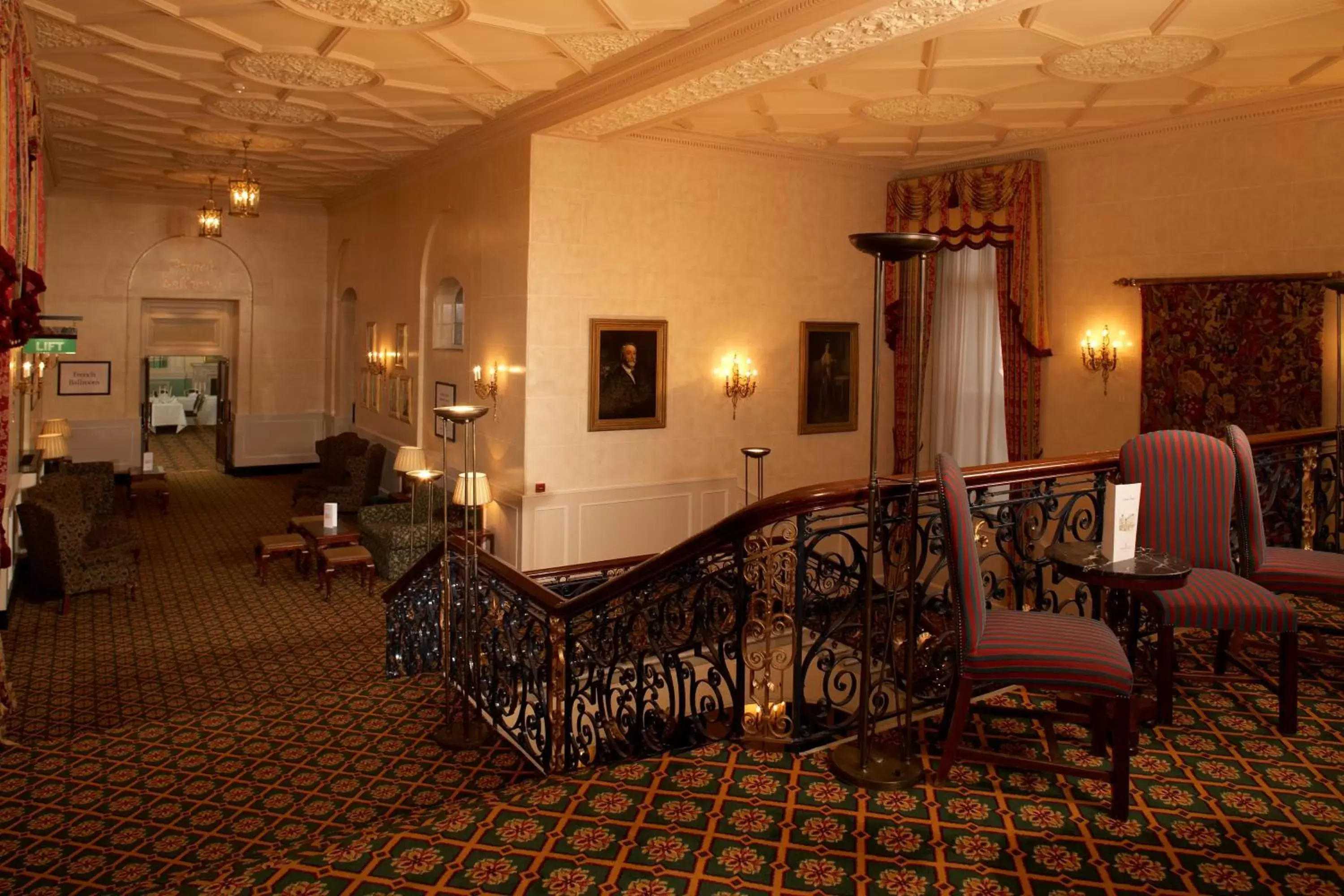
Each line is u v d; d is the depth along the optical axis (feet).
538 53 26.43
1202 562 14.80
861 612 13.80
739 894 9.98
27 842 15.65
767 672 13.50
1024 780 12.28
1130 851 10.67
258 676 28.02
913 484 12.39
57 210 55.62
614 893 10.03
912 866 10.46
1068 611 28.53
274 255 61.57
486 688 20.54
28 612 33.99
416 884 10.19
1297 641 13.42
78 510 37.86
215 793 17.48
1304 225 30.37
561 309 35.60
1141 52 25.13
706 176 38.24
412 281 46.91
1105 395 36.04
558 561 36.35
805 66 24.71
